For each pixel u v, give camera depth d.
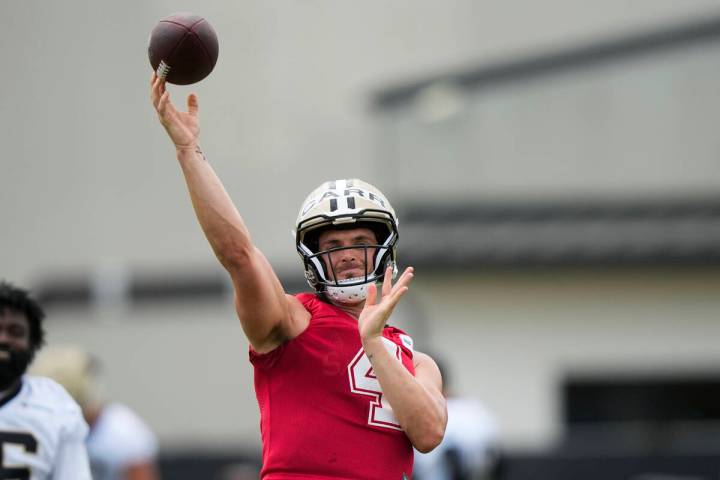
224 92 64.81
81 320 57.81
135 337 57.19
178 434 55.66
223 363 56.06
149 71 66.88
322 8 66.44
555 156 52.66
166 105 14.66
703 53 52.59
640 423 50.16
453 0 66.50
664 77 52.75
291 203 63.75
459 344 50.16
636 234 50.19
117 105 66.69
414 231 50.97
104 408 26.92
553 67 53.19
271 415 14.86
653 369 50.66
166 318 56.97
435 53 66.19
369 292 14.38
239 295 14.32
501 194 52.34
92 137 66.50
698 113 52.44
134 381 56.78
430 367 15.55
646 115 52.69
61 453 18.88
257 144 64.38
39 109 67.25
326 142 64.75
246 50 65.50
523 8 66.06
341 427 14.62
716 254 49.41
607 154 52.53
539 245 49.72
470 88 53.62
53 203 66.19
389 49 66.31
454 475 28.73
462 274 50.22
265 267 14.47
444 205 52.16
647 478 47.56
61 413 18.98
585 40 55.12
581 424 50.28
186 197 65.00
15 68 67.69
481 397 49.94
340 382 14.71
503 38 66.00
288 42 65.94
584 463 47.75
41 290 61.34
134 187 65.75
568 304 50.66
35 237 66.06
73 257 65.44
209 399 55.88
